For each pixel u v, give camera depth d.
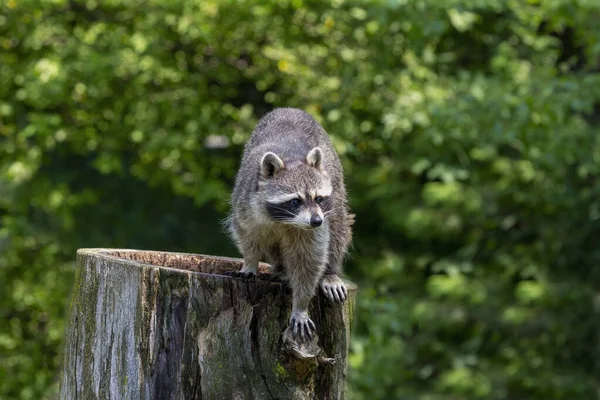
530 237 16.50
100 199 16.97
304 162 6.66
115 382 5.66
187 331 5.53
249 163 6.86
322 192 6.47
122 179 17.19
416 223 15.53
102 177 17.17
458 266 15.79
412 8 12.71
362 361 12.45
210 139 15.34
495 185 15.77
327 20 13.69
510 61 14.51
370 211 16.72
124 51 13.72
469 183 15.80
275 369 5.59
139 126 14.10
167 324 5.55
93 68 13.15
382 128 14.64
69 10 14.27
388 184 15.25
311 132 7.30
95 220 16.73
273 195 6.40
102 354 5.75
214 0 13.25
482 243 16.38
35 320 15.14
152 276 5.56
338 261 6.98
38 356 14.60
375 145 14.67
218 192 14.04
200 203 14.07
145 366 5.55
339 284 6.20
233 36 14.34
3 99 14.20
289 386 5.61
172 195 17.19
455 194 15.04
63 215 14.97
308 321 5.75
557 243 15.91
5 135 14.43
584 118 16.23
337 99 14.27
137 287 5.58
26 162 14.05
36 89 13.36
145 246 16.84
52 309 14.71
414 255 16.50
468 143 14.09
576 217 15.88
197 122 14.16
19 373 14.43
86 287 5.92
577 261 16.14
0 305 14.59
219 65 14.65
